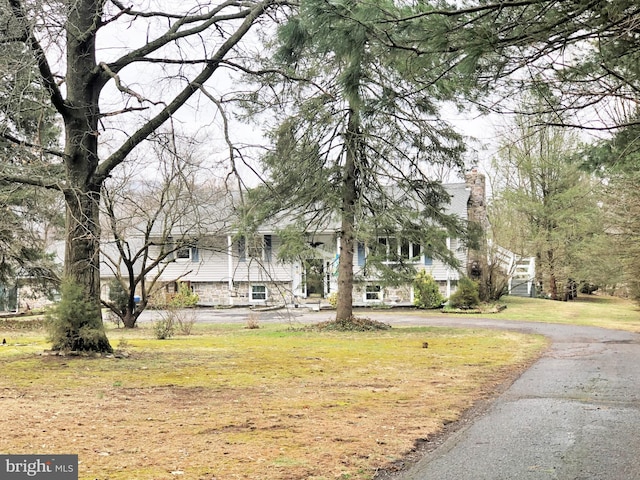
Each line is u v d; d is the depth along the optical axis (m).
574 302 34.59
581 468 4.98
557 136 31.50
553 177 32.38
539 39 5.27
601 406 7.55
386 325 19.73
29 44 9.23
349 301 19.61
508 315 25.61
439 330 19.02
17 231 20.00
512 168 32.44
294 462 5.03
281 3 11.48
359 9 5.32
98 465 4.84
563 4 5.06
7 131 10.38
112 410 7.02
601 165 9.64
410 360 11.93
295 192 17.92
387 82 11.66
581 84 6.09
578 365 11.33
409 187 18.12
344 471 4.86
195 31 11.83
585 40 5.70
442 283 31.77
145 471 4.70
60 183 10.72
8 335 18.28
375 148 17.56
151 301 30.41
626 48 5.72
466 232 18.77
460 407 7.49
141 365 10.84
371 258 17.98
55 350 11.65
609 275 24.59
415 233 18.08
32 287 24.02
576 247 29.91
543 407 7.50
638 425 6.52
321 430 6.17
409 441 5.82
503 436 6.07
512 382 9.41
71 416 6.64
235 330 20.30
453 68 5.91
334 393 8.34
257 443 5.62
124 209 22.81
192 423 6.40
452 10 5.42
